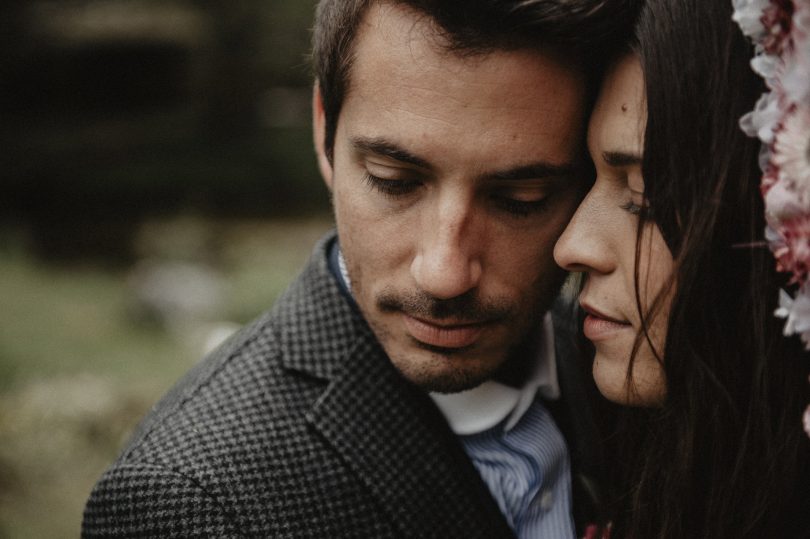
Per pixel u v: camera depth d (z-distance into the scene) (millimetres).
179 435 1089
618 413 1248
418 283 1005
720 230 946
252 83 14555
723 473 1024
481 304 1032
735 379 998
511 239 1025
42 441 4125
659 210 955
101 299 7535
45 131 13734
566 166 1003
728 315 982
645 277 989
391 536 1104
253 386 1135
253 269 8352
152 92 15000
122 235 10273
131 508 1055
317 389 1136
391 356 1091
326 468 1098
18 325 6402
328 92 1086
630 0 951
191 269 7551
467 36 935
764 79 917
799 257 813
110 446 4246
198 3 14297
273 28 14250
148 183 12328
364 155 1022
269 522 1056
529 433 1228
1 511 3676
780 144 816
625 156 966
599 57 975
